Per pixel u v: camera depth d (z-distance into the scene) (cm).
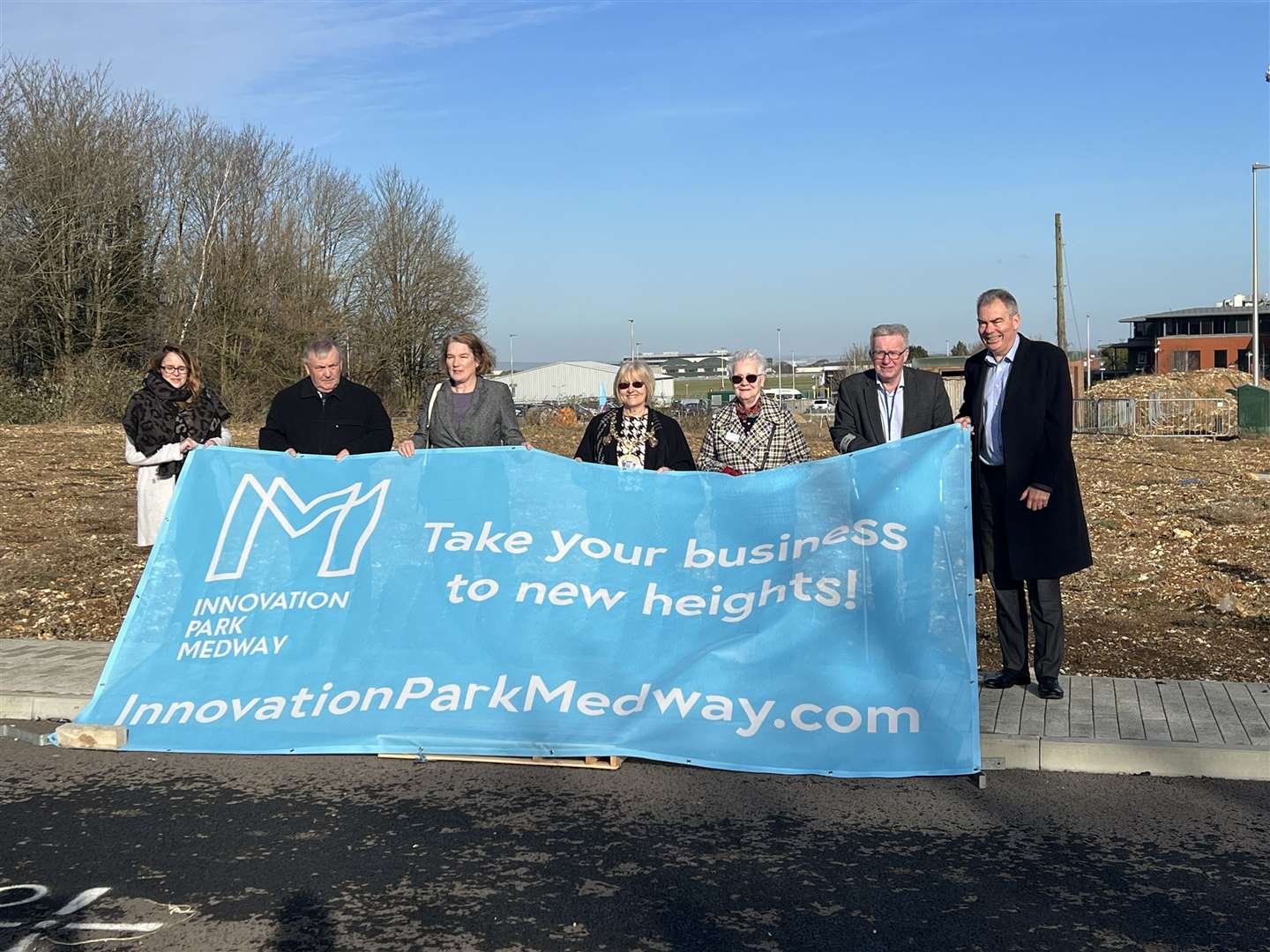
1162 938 396
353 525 679
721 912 419
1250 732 585
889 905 423
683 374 14900
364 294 5866
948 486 613
